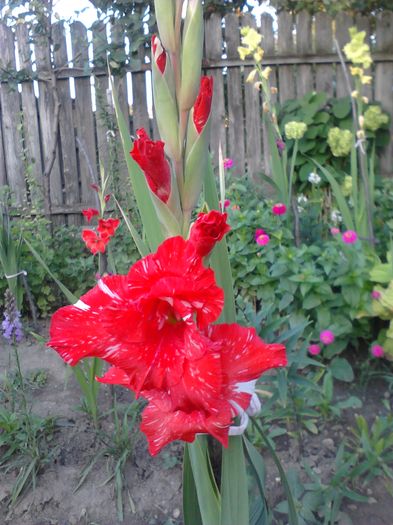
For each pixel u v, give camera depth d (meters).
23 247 4.06
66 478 2.41
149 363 0.81
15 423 2.51
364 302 2.91
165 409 0.84
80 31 4.94
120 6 4.74
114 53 4.78
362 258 2.92
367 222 3.52
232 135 5.22
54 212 5.15
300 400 2.46
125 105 5.10
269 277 3.21
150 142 0.85
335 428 2.61
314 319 3.13
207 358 0.79
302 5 5.27
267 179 3.87
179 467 2.44
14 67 5.02
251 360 0.85
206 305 0.77
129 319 0.79
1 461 2.47
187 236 0.94
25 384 3.13
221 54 5.11
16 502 2.31
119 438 2.46
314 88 5.23
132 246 4.17
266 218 3.49
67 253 4.41
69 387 3.13
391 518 2.10
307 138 5.00
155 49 0.90
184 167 0.93
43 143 5.16
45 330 3.99
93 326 0.82
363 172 3.40
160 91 0.90
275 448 2.51
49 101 5.08
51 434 2.62
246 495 1.02
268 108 3.89
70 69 5.01
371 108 4.84
